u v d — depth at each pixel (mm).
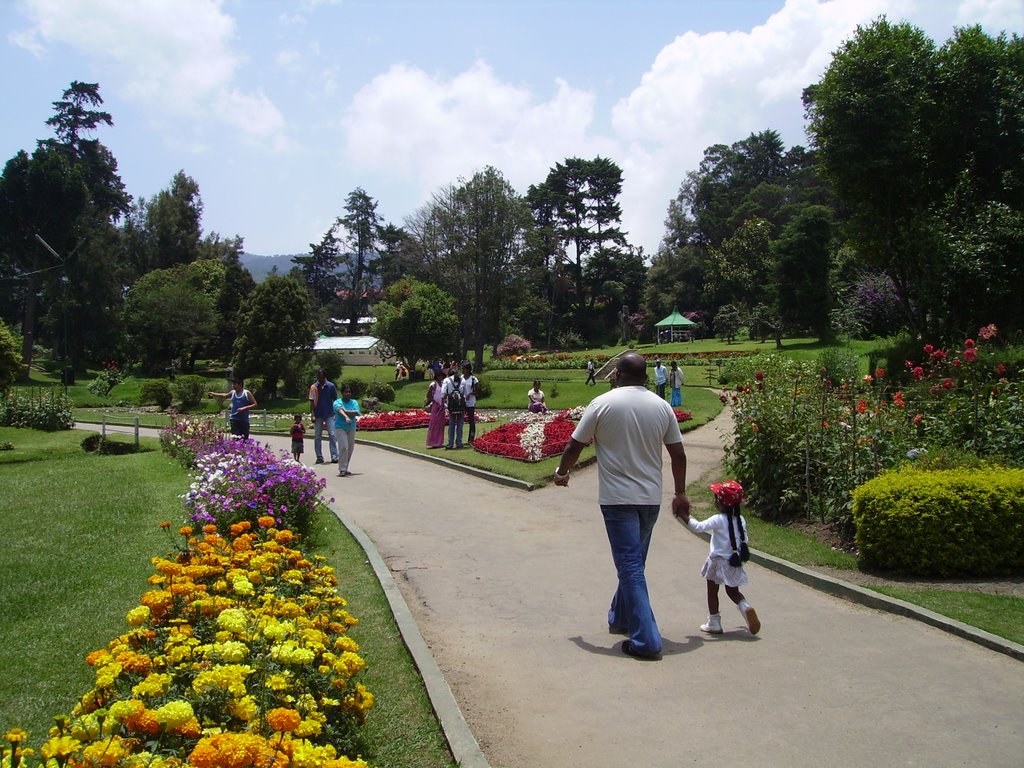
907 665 4977
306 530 8555
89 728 2889
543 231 79125
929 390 10219
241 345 42000
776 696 4520
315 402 16031
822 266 49281
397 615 5918
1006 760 3709
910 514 7066
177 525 8930
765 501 9750
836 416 9430
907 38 19484
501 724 4242
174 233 75062
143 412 39438
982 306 18703
